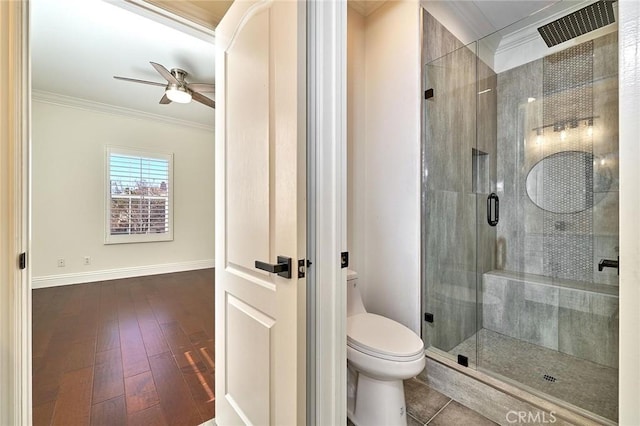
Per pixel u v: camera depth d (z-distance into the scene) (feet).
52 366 6.39
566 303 6.85
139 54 9.20
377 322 5.30
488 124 8.25
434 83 6.38
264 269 3.28
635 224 1.40
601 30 6.89
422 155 6.07
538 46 7.79
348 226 6.58
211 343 7.60
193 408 5.18
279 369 3.32
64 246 12.93
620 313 1.45
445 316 6.76
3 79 2.90
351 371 5.25
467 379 5.36
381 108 6.59
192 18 4.59
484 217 8.16
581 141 7.32
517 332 7.52
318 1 3.40
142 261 14.97
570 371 5.87
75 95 12.55
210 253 17.24
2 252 2.93
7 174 2.94
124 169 14.37
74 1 6.79
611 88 6.90
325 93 3.44
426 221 6.18
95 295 11.53
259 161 3.62
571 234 7.43
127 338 7.80
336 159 3.51
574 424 4.36
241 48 4.01
